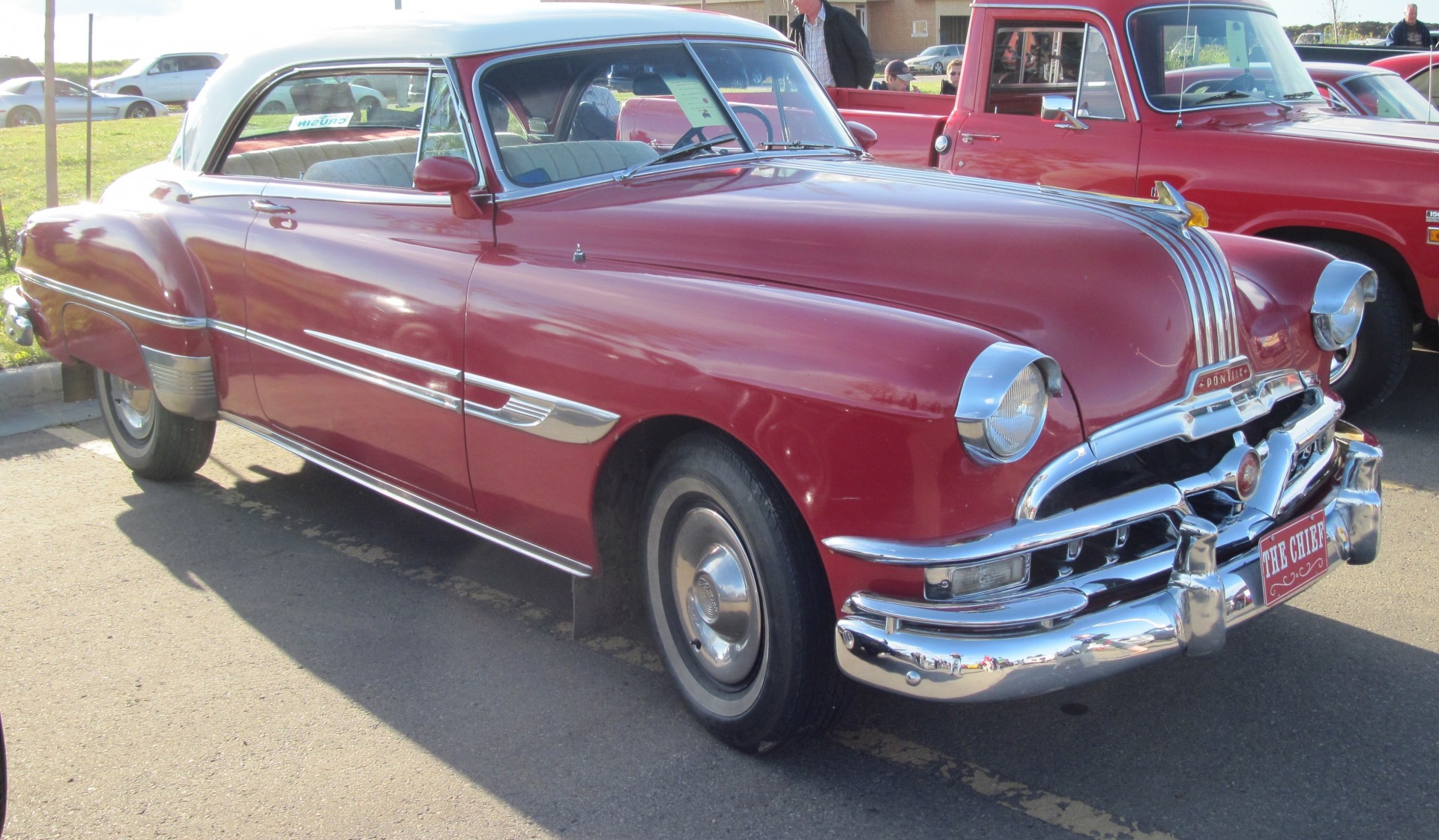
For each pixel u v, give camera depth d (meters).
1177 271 2.80
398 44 3.75
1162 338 2.71
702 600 2.94
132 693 3.31
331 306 3.70
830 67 9.01
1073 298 2.68
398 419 3.57
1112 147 5.77
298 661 3.48
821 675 2.73
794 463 2.54
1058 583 2.49
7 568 4.18
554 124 3.63
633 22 3.91
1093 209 2.99
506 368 3.16
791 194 3.29
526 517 3.29
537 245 3.30
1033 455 2.45
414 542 4.39
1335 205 5.18
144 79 30.94
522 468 3.21
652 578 3.10
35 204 11.03
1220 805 2.67
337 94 4.02
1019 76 6.11
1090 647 2.43
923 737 3.00
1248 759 2.84
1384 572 3.83
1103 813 2.66
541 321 3.07
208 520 4.62
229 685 3.35
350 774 2.91
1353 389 5.36
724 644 2.93
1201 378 2.76
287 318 3.90
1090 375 2.59
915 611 2.44
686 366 2.73
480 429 3.29
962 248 2.82
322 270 3.73
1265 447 2.87
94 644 3.61
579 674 3.37
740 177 3.59
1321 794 2.70
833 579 2.57
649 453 3.09
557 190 3.47
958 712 3.12
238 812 2.76
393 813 2.74
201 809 2.78
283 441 4.18
